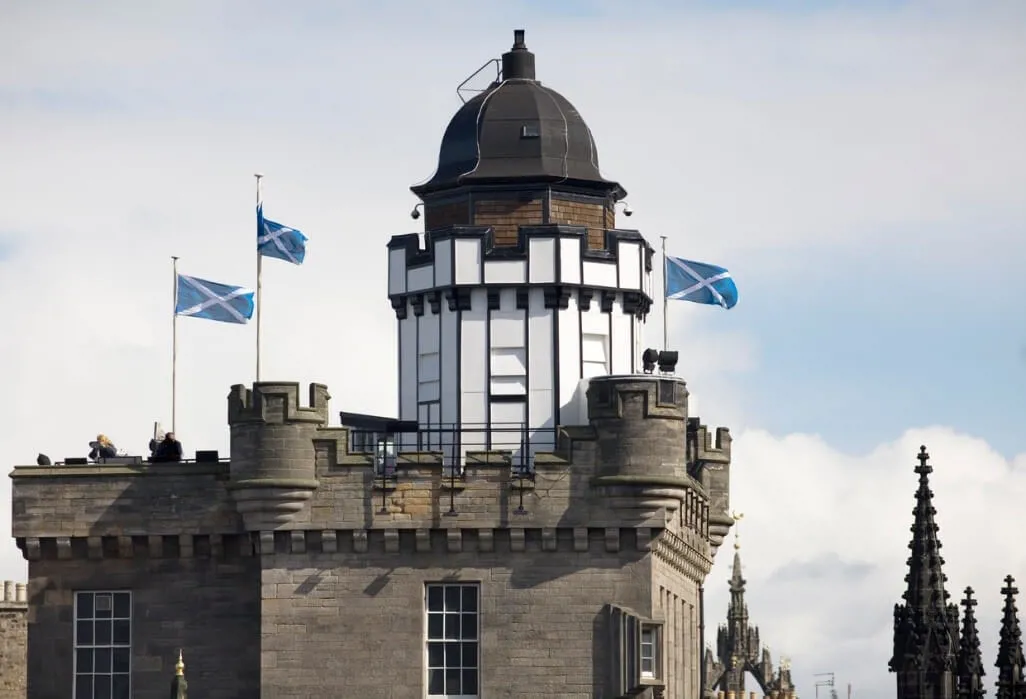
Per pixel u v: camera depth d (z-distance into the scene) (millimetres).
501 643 199125
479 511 199250
